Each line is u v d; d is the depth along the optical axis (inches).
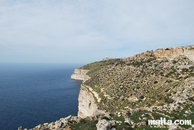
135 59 3481.8
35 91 6220.5
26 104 4232.3
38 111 3639.3
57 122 1013.2
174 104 1235.2
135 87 2300.7
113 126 907.4
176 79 2052.2
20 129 1021.8
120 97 2219.5
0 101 4527.6
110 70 3595.0
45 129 957.8
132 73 2792.8
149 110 1187.3
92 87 3181.6
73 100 4741.6
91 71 6161.4
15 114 3385.8
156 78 2294.5
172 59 2760.8
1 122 2925.7
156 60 2974.9
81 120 1048.2
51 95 5447.8
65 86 7337.6
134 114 1107.3
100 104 2290.8
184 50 2706.7
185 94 1502.2
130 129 887.1
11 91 6230.3
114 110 1913.1
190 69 2212.1
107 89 2674.7
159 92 1899.6
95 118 1092.5
